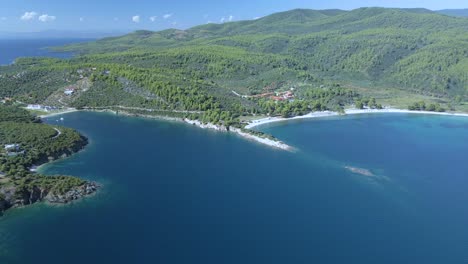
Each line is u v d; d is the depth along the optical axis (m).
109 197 182.88
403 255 139.38
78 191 183.50
